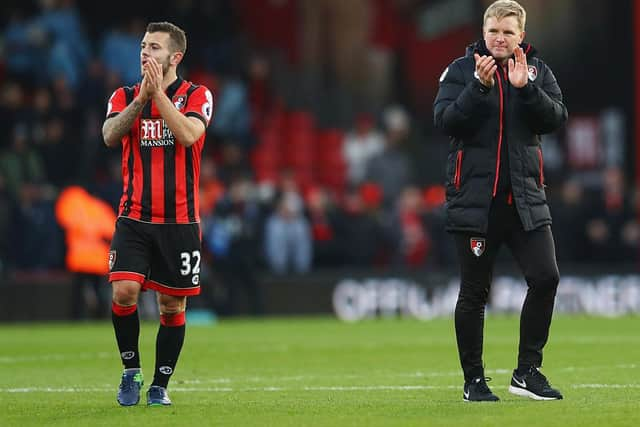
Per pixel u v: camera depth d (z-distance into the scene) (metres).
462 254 24.80
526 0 80.06
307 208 68.12
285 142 81.44
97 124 68.56
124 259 24.16
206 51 78.81
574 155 81.12
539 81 24.92
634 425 20.62
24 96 74.81
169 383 30.67
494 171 24.42
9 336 49.72
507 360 36.62
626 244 69.38
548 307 24.83
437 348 42.25
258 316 64.56
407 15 88.31
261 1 87.19
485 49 24.72
